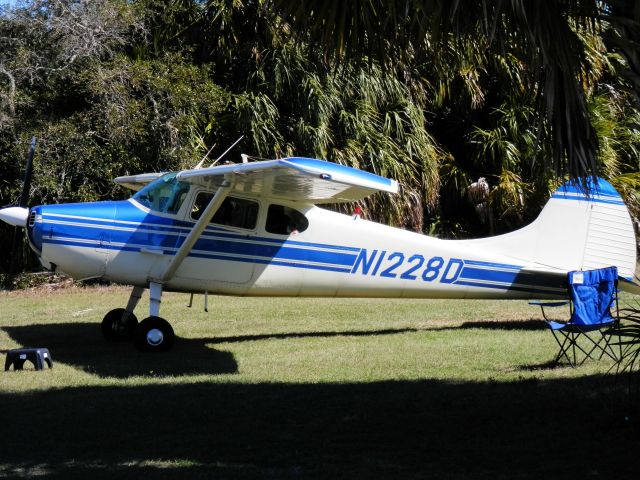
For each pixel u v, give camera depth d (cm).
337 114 1747
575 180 535
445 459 498
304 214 1006
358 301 1366
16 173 1598
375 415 609
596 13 518
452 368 793
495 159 1825
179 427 585
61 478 469
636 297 1324
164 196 973
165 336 941
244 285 991
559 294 1061
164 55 1698
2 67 1612
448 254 1042
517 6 473
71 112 1694
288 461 500
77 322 1184
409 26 554
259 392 696
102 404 656
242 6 1675
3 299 1462
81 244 950
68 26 1616
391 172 1719
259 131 1688
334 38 556
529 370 773
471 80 1756
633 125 574
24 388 727
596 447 511
